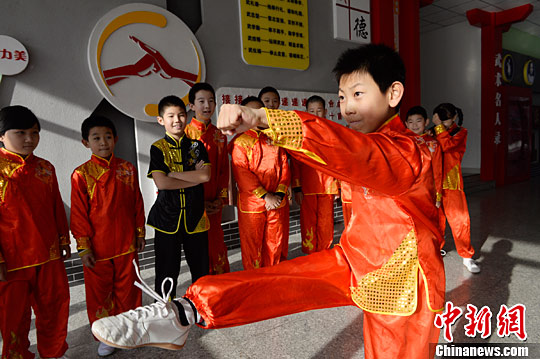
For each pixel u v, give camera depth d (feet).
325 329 7.06
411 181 2.99
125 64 10.77
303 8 14.60
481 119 26.14
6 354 5.50
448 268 10.07
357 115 3.22
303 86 15.02
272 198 8.67
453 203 9.97
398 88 3.17
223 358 6.20
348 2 16.16
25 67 9.41
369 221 3.39
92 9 10.38
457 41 27.30
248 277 3.38
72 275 10.06
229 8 12.85
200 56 12.10
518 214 16.69
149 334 3.09
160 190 7.48
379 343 3.34
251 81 13.52
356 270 3.48
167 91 11.52
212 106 9.07
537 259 10.57
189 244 7.64
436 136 10.31
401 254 3.23
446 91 28.37
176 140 7.44
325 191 11.24
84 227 6.37
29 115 5.60
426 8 23.79
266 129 2.55
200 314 3.28
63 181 10.19
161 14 11.30
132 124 11.69
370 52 3.17
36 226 5.65
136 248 7.11
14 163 5.56
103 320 3.01
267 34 13.69
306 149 2.61
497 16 24.80
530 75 30.17
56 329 6.05
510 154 27.61
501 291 8.41
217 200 9.26
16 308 5.54
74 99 10.23
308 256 3.80
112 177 6.66
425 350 3.24
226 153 9.61
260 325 7.30
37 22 9.65
